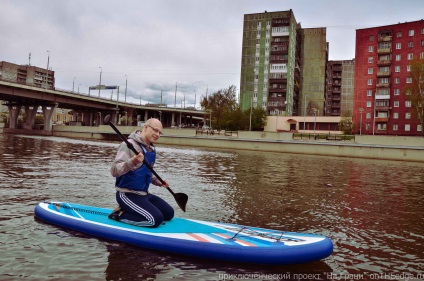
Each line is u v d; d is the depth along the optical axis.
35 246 4.56
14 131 82.00
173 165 17.98
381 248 5.21
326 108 107.50
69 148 28.52
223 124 75.00
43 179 10.42
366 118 69.69
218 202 8.25
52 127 77.56
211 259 4.25
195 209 7.36
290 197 9.48
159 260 4.22
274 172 16.70
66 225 5.31
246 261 4.14
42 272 3.81
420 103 56.50
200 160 22.62
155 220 4.78
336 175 16.77
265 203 8.42
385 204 9.05
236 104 83.38
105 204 7.30
